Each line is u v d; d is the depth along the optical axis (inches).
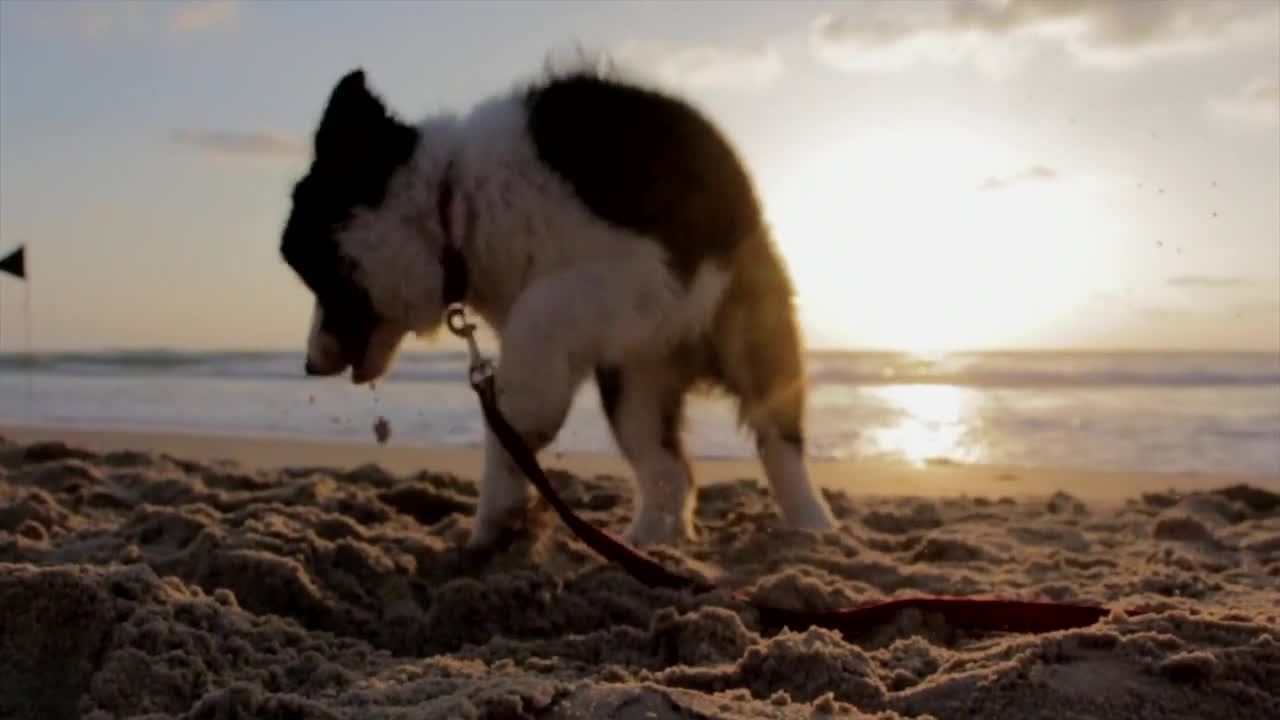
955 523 57.6
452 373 190.5
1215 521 56.8
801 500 49.9
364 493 56.7
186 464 72.6
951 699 26.7
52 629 30.8
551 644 33.9
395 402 144.2
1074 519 58.3
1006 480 77.4
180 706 28.1
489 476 43.5
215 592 34.5
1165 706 25.9
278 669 29.7
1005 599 35.8
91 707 28.1
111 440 99.7
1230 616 30.7
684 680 28.5
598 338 42.8
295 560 39.0
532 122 43.9
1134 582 40.7
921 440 109.3
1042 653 27.8
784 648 28.8
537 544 44.6
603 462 84.1
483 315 46.8
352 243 45.0
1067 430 116.1
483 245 43.7
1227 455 96.7
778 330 47.4
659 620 33.1
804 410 49.9
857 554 46.8
